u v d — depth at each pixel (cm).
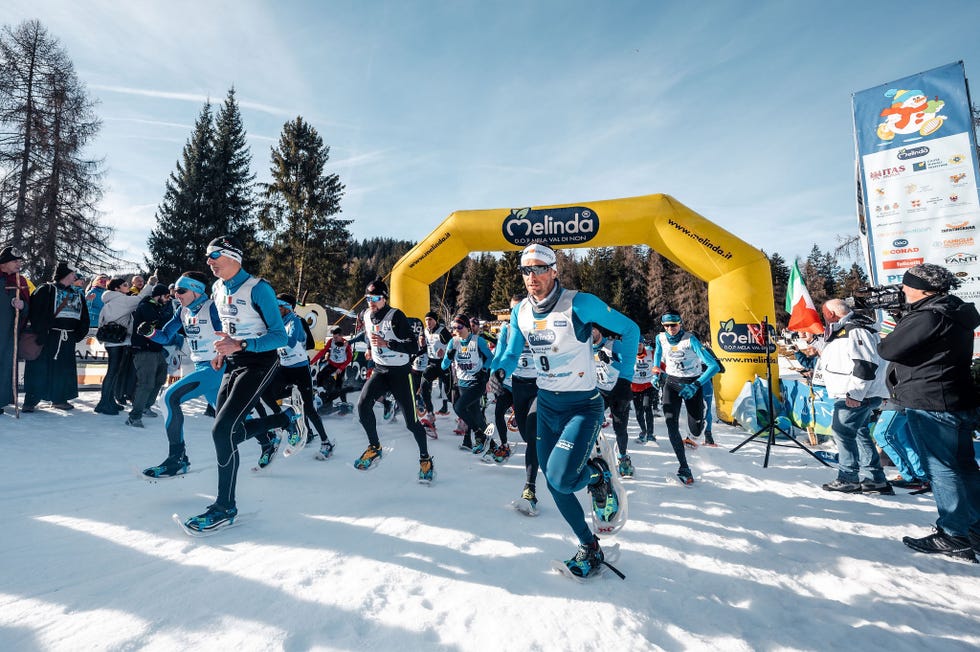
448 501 366
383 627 193
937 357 304
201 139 3025
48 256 2034
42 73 2183
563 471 239
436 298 6300
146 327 393
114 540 265
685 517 356
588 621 207
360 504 347
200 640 179
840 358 442
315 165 3094
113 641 175
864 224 728
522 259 263
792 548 306
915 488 443
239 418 300
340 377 781
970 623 222
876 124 721
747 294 785
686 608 227
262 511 321
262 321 310
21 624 184
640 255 5947
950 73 673
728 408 795
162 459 435
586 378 261
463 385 565
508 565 258
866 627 216
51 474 374
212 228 2922
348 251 3147
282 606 204
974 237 650
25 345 562
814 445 648
